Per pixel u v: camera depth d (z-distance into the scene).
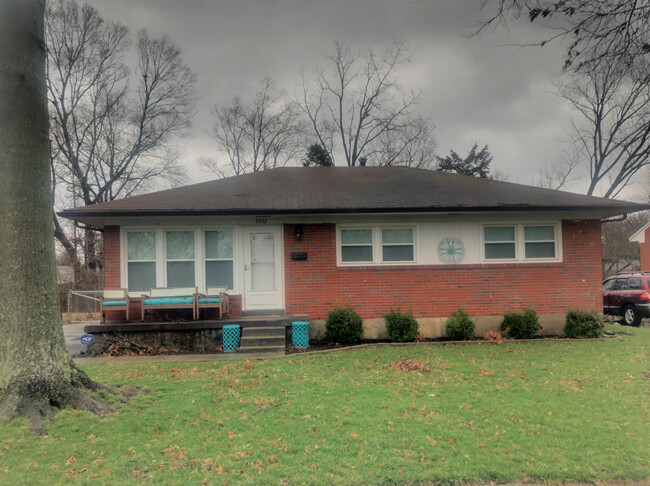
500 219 12.74
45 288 6.34
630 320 16.78
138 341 11.26
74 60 29.42
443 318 12.51
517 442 5.26
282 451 5.02
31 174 6.32
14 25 6.24
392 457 4.86
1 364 5.96
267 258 12.45
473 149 42.31
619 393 7.13
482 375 8.24
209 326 11.33
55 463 4.71
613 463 4.74
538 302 12.70
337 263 12.40
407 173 16.31
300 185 14.45
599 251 12.81
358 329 11.70
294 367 9.09
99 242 30.50
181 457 4.86
